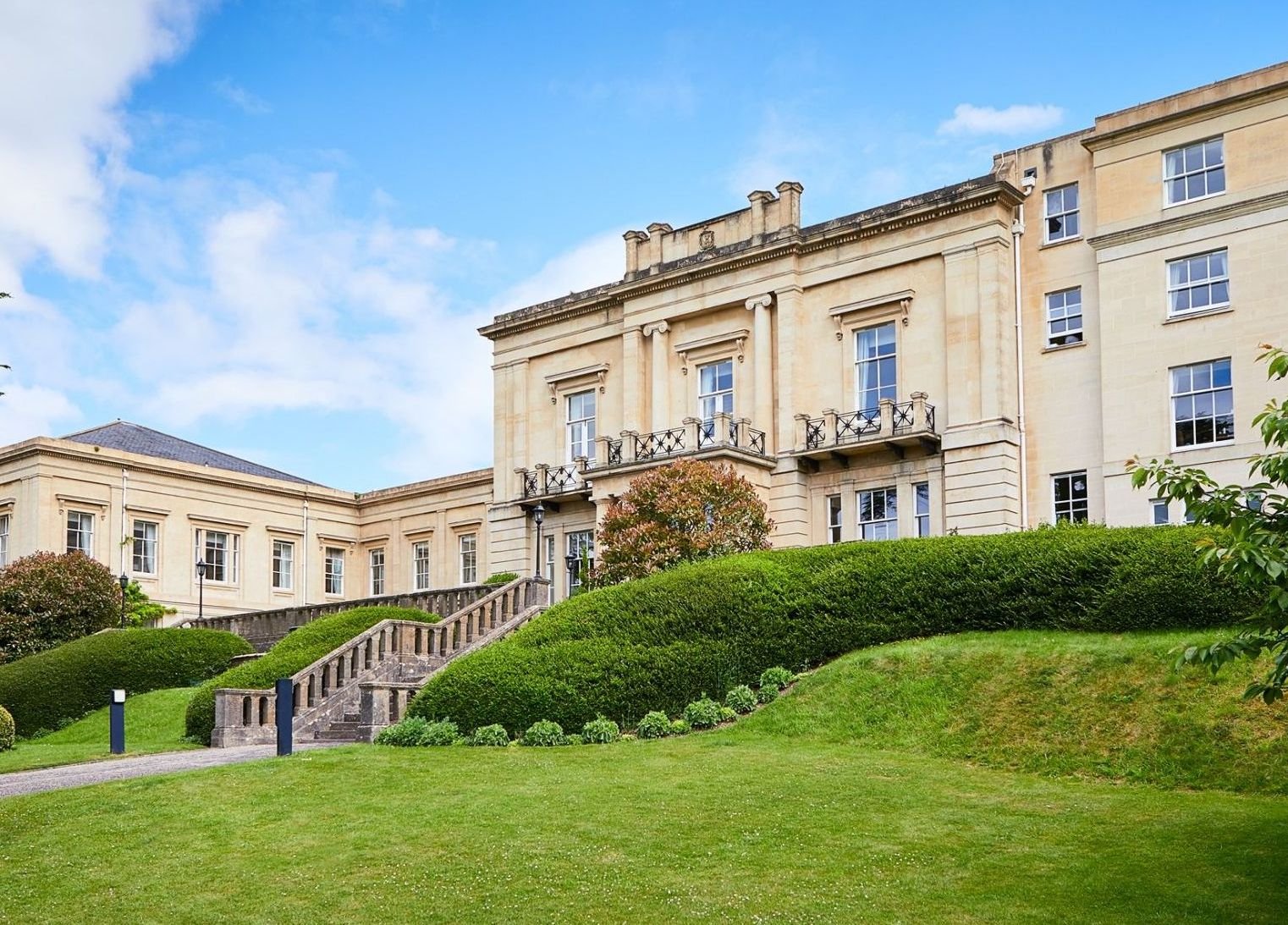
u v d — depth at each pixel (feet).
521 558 130.41
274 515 165.27
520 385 134.41
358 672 77.61
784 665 67.46
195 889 39.73
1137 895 35.19
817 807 45.50
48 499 141.28
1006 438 99.25
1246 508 36.32
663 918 35.24
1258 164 91.09
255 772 55.01
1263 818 41.42
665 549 87.40
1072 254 100.27
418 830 44.60
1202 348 92.22
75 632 120.16
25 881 41.29
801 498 109.81
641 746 59.31
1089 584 64.08
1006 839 41.04
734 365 116.88
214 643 104.78
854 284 109.81
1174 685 53.06
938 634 67.62
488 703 64.54
